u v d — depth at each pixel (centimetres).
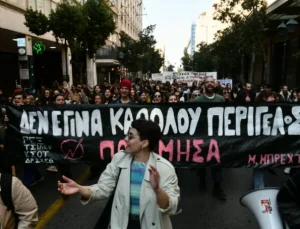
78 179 555
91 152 444
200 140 439
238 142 438
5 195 187
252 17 1848
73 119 443
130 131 220
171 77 2338
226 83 2052
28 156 448
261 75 3241
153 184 195
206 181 543
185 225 381
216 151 438
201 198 465
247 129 436
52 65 2620
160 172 215
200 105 436
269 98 536
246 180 545
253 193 248
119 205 215
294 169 448
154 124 222
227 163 439
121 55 3288
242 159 439
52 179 550
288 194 207
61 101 555
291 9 1853
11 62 1952
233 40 2241
